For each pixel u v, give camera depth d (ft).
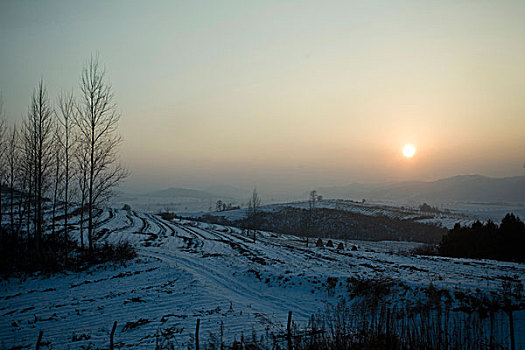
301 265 83.61
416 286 53.93
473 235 123.03
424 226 311.06
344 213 343.67
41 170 82.07
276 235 245.65
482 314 43.24
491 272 72.95
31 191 85.25
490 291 48.83
